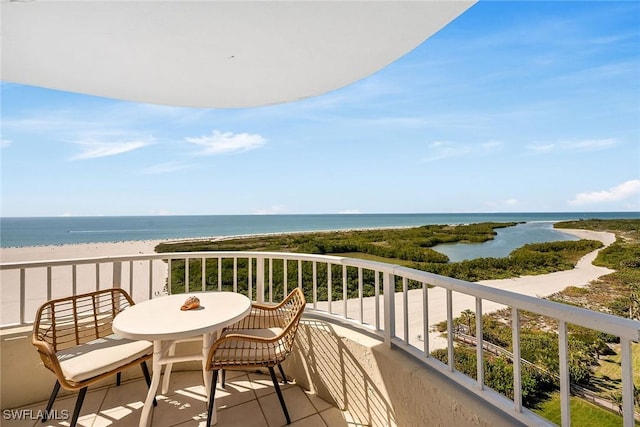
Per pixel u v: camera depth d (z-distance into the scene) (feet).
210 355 5.82
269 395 7.47
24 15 5.21
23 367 6.97
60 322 7.35
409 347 5.79
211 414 5.95
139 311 6.27
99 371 5.54
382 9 5.26
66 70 7.41
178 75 7.86
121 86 8.46
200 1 5.02
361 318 7.32
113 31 5.82
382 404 5.98
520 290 24.08
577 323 3.10
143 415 5.79
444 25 5.69
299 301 7.16
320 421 6.51
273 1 5.07
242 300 7.09
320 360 7.45
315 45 6.50
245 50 6.68
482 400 4.41
